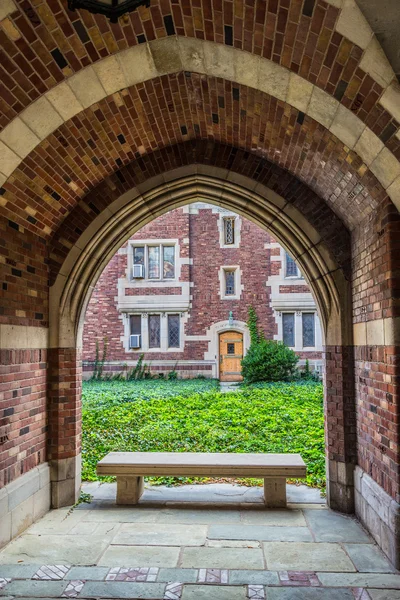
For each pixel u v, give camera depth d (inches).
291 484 240.1
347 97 133.3
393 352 151.3
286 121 170.4
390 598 134.0
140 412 404.5
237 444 302.5
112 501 219.3
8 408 175.9
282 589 139.6
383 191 155.6
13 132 156.7
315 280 213.5
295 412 398.6
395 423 150.3
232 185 220.4
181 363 697.6
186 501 218.7
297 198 215.0
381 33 108.7
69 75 146.7
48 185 191.6
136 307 704.4
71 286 218.1
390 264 152.4
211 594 136.6
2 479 171.2
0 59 133.0
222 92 171.9
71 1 111.7
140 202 225.0
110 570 152.0
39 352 205.6
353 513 200.5
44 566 154.9
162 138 213.0
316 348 684.7
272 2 114.4
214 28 133.2
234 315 699.4
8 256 180.2
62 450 213.3
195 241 711.7
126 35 137.3
